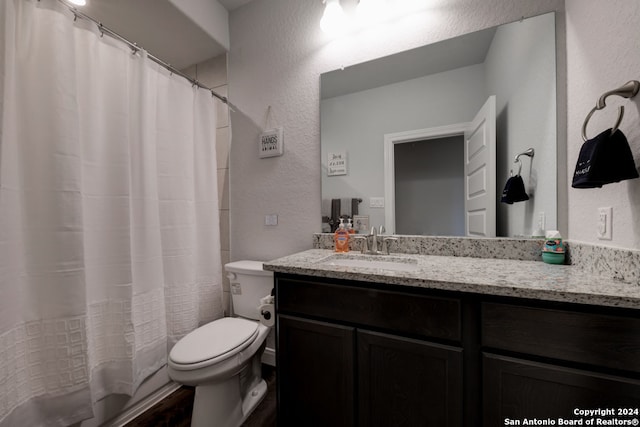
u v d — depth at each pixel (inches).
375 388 35.9
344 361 37.5
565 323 27.2
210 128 64.9
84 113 42.2
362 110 58.1
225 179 72.9
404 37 54.1
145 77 50.0
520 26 45.9
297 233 64.7
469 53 49.8
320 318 39.6
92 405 40.2
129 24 62.0
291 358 41.7
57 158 36.7
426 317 33.0
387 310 35.2
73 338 38.1
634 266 28.3
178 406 54.6
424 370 33.1
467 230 50.6
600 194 34.8
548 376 27.4
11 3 33.4
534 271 36.3
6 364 33.4
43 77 36.4
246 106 69.9
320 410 39.6
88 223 43.1
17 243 34.9
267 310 51.7
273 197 67.2
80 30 41.6
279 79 65.9
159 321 51.7
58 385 37.5
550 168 44.1
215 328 52.2
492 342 30.0
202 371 42.6
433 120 52.7
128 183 46.2
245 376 56.9
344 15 54.7
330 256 52.4
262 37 67.7
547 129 44.3
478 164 49.7
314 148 62.6
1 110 32.4
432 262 44.0
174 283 56.0
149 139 50.7
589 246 36.0
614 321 25.4
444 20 51.0
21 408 35.2
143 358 49.1
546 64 44.3
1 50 32.5
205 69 75.4
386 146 56.3
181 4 58.4
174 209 56.2
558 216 43.4
